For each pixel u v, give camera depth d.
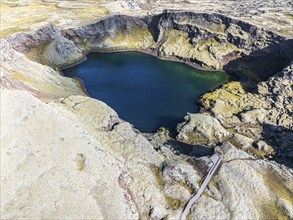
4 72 88.94
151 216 59.50
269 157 88.12
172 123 106.94
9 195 54.22
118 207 57.25
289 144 92.12
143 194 62.50
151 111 114.00
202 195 65.06
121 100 121.00
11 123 64.12
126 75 142.25
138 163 69.81
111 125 81.56
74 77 137.62
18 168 58.53
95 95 124.06
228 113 107.19
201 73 145.50
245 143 92.44
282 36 132.88
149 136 95.50
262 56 139.50
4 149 59.84
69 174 60.06
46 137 65.25
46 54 143.50
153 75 143.00
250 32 143.38
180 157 78.50
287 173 73.00
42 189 56.31
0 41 109.50
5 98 68.69
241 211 61.97
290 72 112.19
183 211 61.62
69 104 86.94
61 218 52.62
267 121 101.75
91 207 55.59
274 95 111.00
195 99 122.75
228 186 67.00
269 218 62.50
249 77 137.38
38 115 68.44
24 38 138.75
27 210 52.59
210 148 91.06
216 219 60.38
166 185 66.31
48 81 111.31
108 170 63.16
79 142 67.00
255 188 67.69
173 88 131.62
